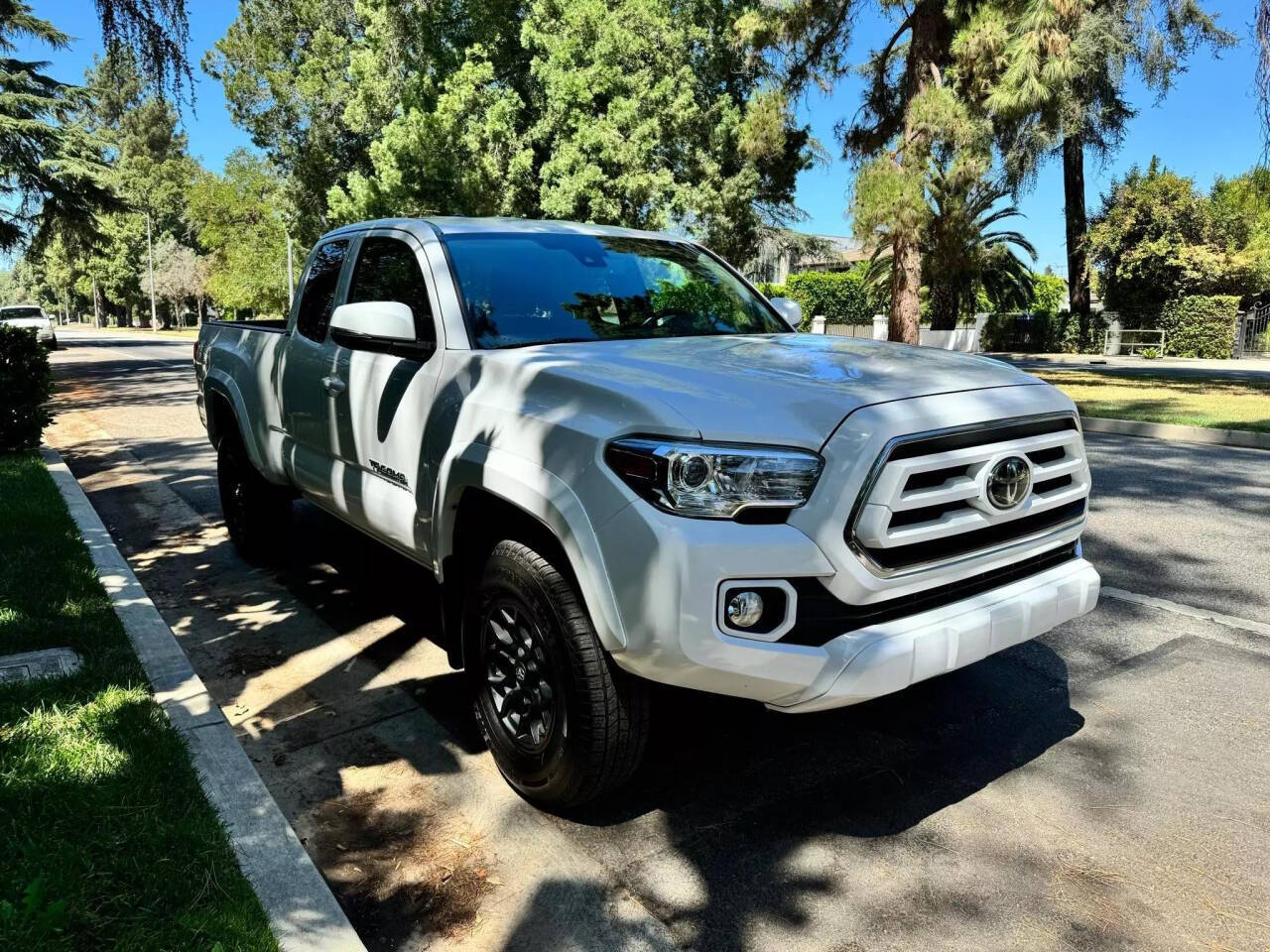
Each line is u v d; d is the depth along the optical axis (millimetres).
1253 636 4453
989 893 2578
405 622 4770
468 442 3117
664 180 24922
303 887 2459
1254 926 2434
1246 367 24312
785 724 3600
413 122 27438
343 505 4262
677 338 3727
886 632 2590
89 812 2617
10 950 2074
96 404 15234
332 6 36375
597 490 2564
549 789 2879
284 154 37500
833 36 18484
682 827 2916
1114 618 4707
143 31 6137
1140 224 31141
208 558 5918
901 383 2826
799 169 26062
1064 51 15289
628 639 2490
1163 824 2898
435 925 2488
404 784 3209
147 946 2146
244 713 3768
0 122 22500
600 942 2410
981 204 18953
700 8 25469
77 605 4262
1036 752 3355
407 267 3930
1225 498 7480
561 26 25797
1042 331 33062
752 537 2443
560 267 3941
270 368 5023
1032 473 2877
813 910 2518
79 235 25438
